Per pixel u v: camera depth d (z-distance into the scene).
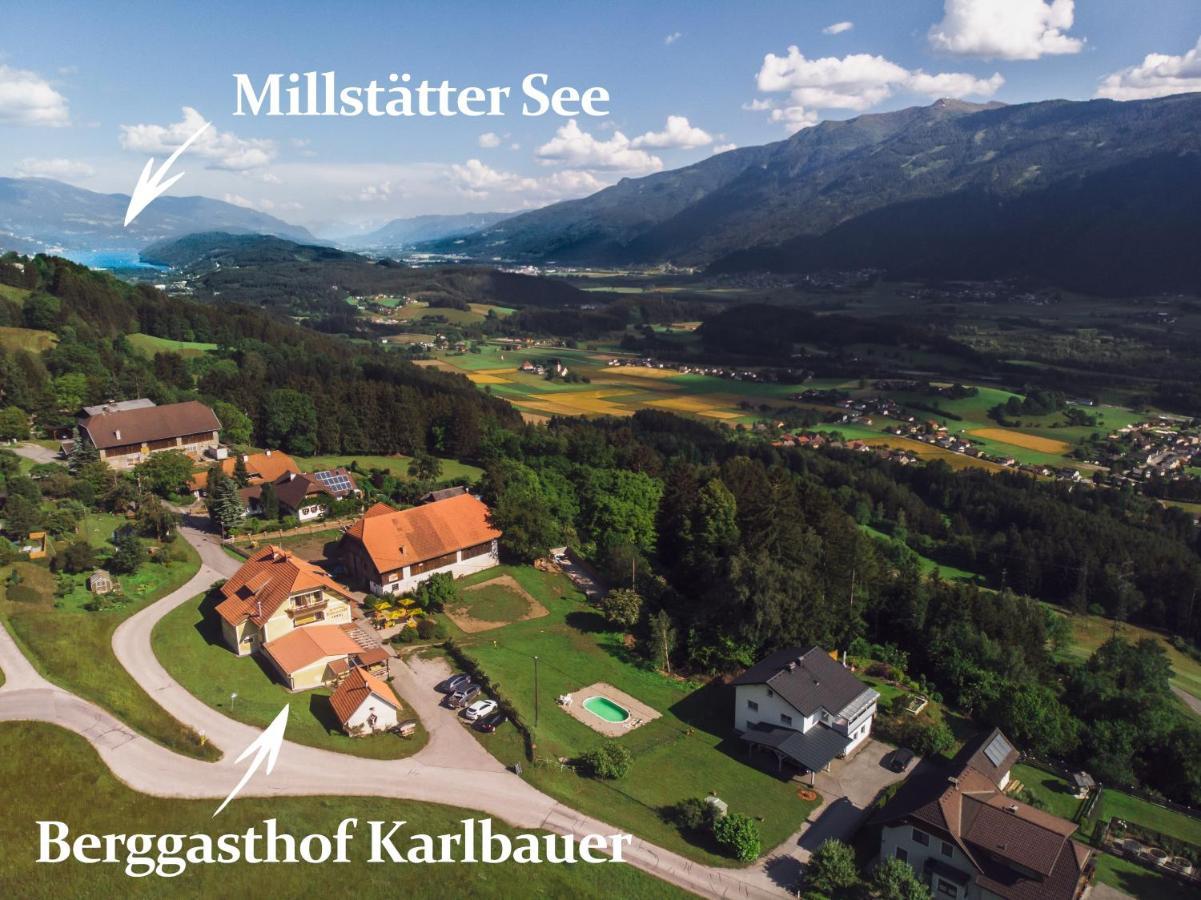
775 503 100.69
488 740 64.12
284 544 104.00
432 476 137.00
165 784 54.47
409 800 55.97
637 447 143.88
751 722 70.94
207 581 89.69
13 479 98.81
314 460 149.75
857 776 66.56
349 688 65.69
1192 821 66.38
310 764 58.69
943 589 97.50
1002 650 87.25
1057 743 74.25
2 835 48.44
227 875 47.41
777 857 55.94
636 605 86.69
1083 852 53.03
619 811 58.31
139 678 67.50
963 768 60.69
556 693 73.94
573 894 48.88
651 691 77.38
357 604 87.19
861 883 52.19
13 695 61.19
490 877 49.16
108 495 107.56
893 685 83.12
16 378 139.38
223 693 66.75
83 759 55.28
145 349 199.00
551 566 102.69
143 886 46.09
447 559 95.44
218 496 108.56
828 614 85.62
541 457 134.62
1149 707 80.69
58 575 83.25
